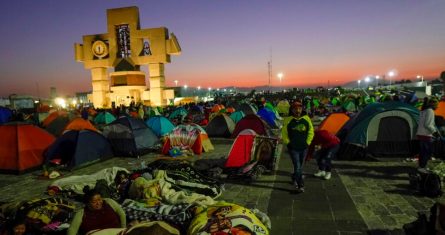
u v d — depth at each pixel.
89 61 43.31
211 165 8.88
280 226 4.92
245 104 21.86
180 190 6.20
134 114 21.52
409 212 5.25
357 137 9.14
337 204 5.73
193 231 4.00
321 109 25.52
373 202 5.77
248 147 8.31
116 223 4.30
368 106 9.91
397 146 9.19
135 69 42.91
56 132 15.32
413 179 6.41
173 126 14.56
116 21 42.31
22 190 7.62
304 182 7.17
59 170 9.39
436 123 8.70
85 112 21.47
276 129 17.31
